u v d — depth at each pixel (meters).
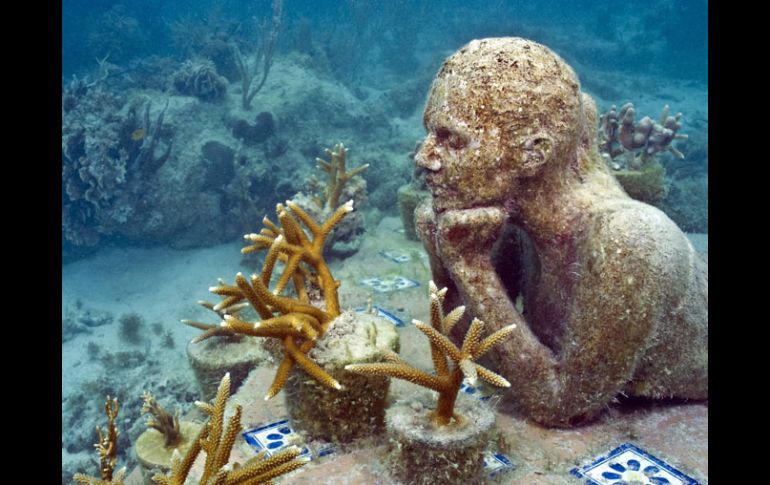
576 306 0.75
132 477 0.96
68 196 2.52
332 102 3.46
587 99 0.87
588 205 0.77
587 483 0.70
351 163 2.93
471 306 0.79
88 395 1.81
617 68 6.40
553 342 0.84
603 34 7.50
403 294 1.31
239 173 2.79
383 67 5.84
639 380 0.83
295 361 0.73
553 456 0.75
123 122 2.61
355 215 1.75
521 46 0.74
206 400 1.02
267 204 2.81
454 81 0.74
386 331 0.81
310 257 0.84
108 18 5.80
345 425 0.76
